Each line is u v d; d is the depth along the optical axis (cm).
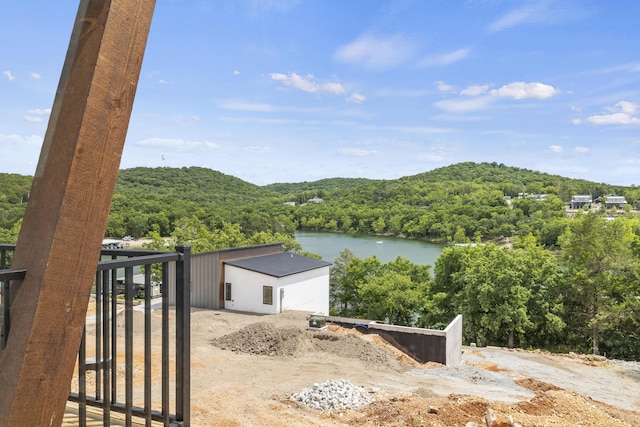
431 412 770
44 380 183
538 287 3506
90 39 185
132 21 195
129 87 198
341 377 1155
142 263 258
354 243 9456
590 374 1945
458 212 10281
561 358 2231
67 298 187
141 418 329
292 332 1584
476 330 3478
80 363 252
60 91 187
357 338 1634
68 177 180
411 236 10700
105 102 188
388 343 1795
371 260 4178
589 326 3161
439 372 1430
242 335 1589
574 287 3344
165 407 283
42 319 179
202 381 1025
